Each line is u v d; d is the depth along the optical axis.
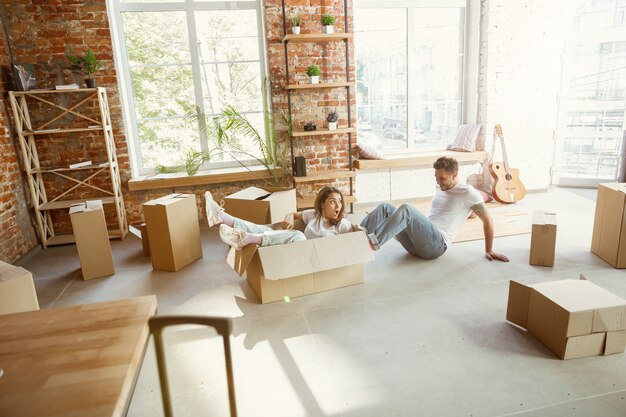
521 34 5.16
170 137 4.94
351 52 4.88
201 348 2.27
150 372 2.10
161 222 3.31
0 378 1.00
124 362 1.04
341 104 5.00
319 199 2.97
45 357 1.07
